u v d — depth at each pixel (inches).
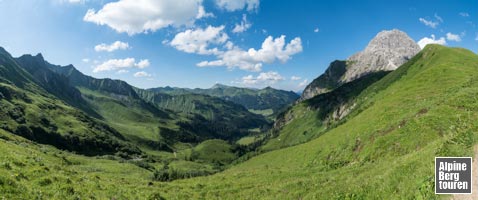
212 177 2847.0
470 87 2906.0
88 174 1608.0
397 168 1010.1
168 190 1951.3
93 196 1115.3
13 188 868.0
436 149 986.1
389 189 919.7
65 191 1032.2
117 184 1599.4
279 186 1925.4
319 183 1743.4
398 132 2380.7
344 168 2321.6
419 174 855.7
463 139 954.1
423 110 2511.1
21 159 1230.9
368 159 2357.3
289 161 4180.6
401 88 4547.2
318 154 3649.1
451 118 2092.8
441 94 3289.9
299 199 1569.9
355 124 3828.7
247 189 2068.2
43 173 1125.7
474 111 2048.5
